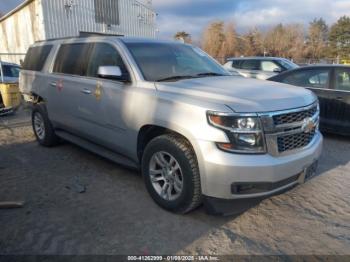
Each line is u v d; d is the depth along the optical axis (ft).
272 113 10.25
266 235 10.60
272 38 222.89
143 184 14.35
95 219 11.44
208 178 10.25
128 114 12.94
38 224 11.13
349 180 14.88
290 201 12.84
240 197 10.26
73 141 17.25
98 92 14.43
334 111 22.00
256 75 38.91
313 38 235.81
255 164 9.92
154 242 10.16
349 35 226.99
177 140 11.18
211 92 11.27
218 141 10.04
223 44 214.07
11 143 20.89
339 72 22.15
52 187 14.03
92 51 15.69
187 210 11.34
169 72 13.76
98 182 14.55
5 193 13.44
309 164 11.41
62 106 17.31
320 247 10.00
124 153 14.02
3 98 33.30
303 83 23.72
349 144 21.09
